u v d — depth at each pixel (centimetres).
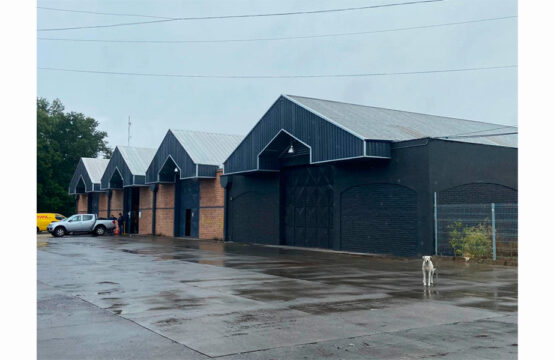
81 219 4300
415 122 2886
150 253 2392
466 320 899
